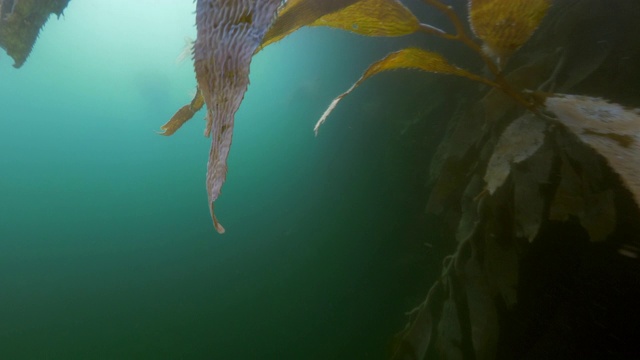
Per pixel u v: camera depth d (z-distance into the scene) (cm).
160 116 2584
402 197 617
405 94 547
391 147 602
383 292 679
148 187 2370
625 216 204
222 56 70
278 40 100
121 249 1764
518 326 270
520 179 211
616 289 231
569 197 193
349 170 718
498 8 110
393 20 114
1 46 214
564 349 253
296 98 813
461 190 357
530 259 258
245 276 1273
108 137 2617
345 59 708
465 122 278
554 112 118
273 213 1206
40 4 203
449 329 270
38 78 2550
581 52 252
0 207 2448
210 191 71
